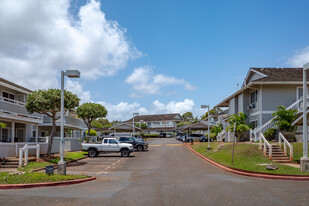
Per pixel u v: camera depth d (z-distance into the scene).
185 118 106.12
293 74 29.48
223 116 41.53
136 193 9.94
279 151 19.41
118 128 58.62
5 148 19.52
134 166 20.00
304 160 13.62
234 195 9.25
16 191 10.52
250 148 20.55
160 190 10.41
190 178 13.45
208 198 8.88
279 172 13.42
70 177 13.07
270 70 30.98
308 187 10.62
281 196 9.02
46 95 21.52
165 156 27.06
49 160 21.25
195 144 39.66
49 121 34.12
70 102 21.88
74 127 38.28
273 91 28.31
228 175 14.18
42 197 9.39
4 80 25.39
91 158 26.69
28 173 13.88
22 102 27.45
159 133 79.12
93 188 11.15
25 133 29.31
